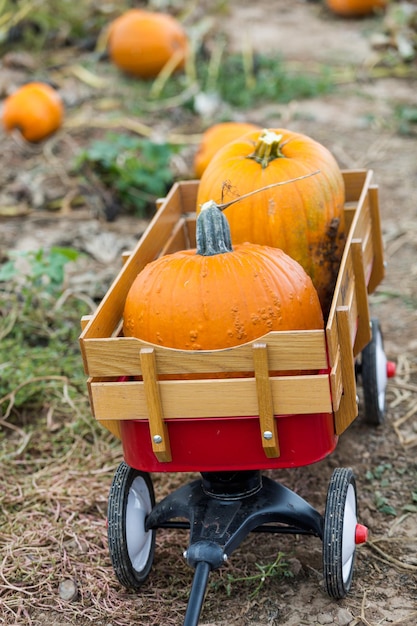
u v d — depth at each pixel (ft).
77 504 13.38
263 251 10.87
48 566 12.15
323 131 29.27
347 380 10.26
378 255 13.83
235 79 33.55
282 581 11.51
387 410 15.42
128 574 11.10
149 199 23.36
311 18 44.80
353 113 31.01
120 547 10.91
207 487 11.03
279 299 10.41
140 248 12.12
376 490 13.35
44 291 18.67
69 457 14.55
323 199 12.34
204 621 10.94
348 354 10.16
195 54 35.58
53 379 16.35
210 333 10.23
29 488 13.78
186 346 10.30
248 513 10.76
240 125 22.07
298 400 9.69
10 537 12.74
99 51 37.99
